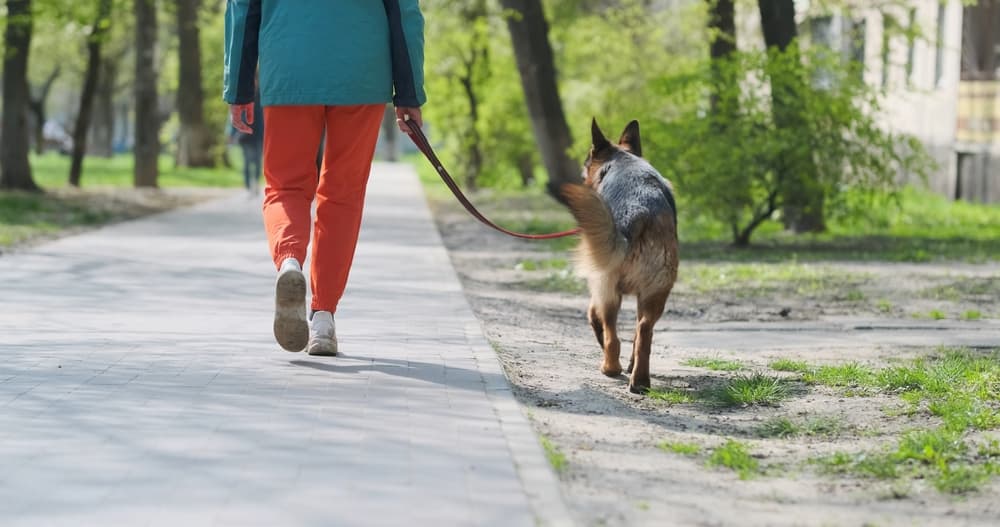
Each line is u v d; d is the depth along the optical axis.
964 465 7.67
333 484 6.40
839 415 9.30
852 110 24.28
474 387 8.98
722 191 24.02
